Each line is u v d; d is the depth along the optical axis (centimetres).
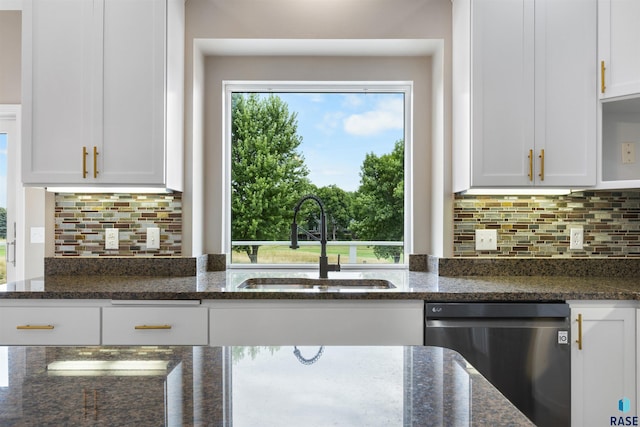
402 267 288
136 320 199
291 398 75
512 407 71
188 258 251
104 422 65
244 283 234
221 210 280
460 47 243
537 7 228
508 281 230
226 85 287
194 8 254
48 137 227
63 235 254
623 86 220
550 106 228
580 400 196
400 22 255
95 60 227
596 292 197
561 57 228
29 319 199
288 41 257
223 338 200
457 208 257
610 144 255
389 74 280
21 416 67
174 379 84
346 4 254
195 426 64
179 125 248
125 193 255
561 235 257
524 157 228
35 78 226
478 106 228
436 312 196
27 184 226
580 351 197
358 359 97
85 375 86
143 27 227
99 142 227
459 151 245
